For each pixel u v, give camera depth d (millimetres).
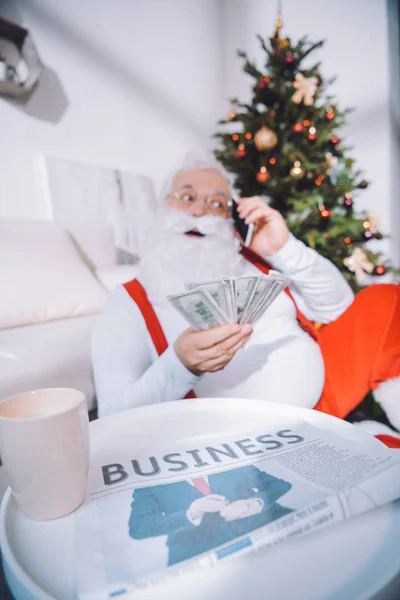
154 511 333
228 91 3428
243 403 618
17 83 1940
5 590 548
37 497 337
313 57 3160
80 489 354
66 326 1156
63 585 272
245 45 3314
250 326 628
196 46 3100
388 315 971
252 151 2248
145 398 729
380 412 1311
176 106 2943
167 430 529
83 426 361
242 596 259
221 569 280
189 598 258
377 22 2867
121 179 2426
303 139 2115
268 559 290
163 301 955
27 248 1378
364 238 2107
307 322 1135
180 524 312
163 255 992
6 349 938
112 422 566
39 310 1217
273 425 520
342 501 304
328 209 2203
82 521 332
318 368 1021
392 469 348
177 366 700
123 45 2561
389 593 268
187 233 1036
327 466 383
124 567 271
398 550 298
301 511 295
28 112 2080
